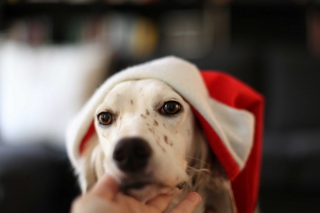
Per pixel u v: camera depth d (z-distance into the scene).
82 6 2.71
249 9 2.95
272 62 2.47
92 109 0.87
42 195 1.49
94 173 0.95
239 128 0.88
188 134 0.84
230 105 0.92
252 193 0.96
